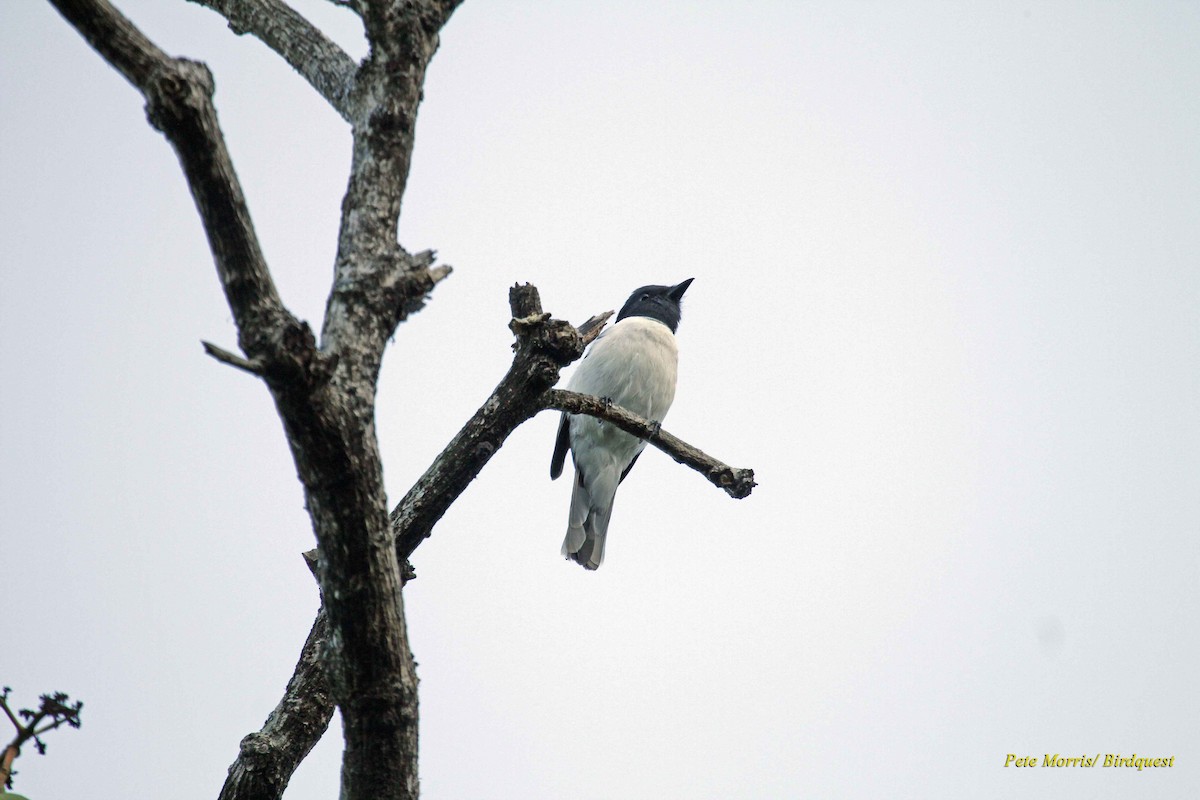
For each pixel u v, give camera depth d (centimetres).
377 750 559
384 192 579
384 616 542
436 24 614
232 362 468
